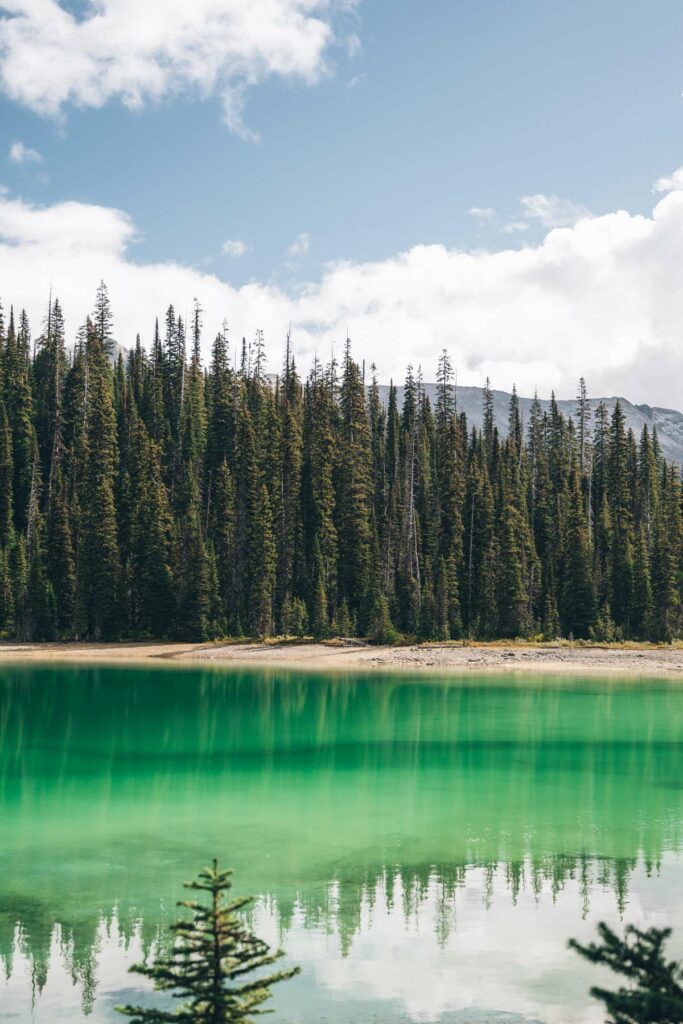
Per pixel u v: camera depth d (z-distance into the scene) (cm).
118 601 9056
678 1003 804
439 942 1592
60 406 11400
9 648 8419
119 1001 1370
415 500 11044
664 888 1880
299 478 10338
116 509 9806
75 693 5438
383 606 8938
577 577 9656
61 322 12262
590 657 8106
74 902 1794
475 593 9912
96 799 2705
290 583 9781
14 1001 1373
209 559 9112
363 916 1719
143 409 11688
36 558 9106
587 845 2211
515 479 11119
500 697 5416
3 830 2344
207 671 6938
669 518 10538
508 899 1811
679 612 9712
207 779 3012
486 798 2739
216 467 10781
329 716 4559
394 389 12688
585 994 1398
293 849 2170
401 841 2247
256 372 12738
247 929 1645
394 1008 1344
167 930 1650
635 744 3753
